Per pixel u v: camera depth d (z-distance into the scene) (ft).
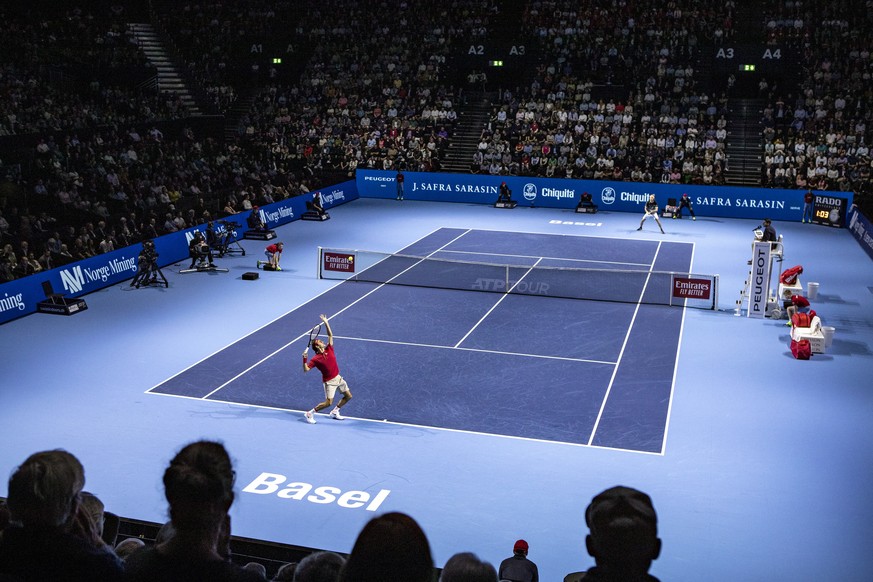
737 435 67.51
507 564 39.96
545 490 58.80
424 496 57.98
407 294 109.81
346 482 59.93
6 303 97.30
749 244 140.36
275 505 56.75
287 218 157.38
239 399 74.84
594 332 94.32
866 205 152.66
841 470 61.67
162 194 142.72
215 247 128.36
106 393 76.07
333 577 16.33
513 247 137.69
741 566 49.55
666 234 148.97
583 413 71.97
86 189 136.46
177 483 12.14
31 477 12.78
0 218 114.32
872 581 48.11
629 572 11.53
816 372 81.82
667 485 59.41
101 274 111.75
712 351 87.97
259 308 103.35
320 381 79.25
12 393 75.92
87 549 13.02
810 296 108.06
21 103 153.48
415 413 71.92
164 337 92.02
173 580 12.01
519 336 92.79
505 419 70.79
